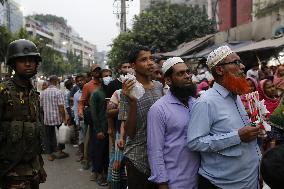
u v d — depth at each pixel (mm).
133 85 3295
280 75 6648
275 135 3869
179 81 3227
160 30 24078
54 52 80250
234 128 2990
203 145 2975
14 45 3385
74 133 10773
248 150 2975
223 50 3033
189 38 23984
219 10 23125
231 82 2990
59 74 79562
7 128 3311
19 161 3338
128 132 3412
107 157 6684
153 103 3492
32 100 3486
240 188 2967
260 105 3037
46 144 8938
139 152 3453
